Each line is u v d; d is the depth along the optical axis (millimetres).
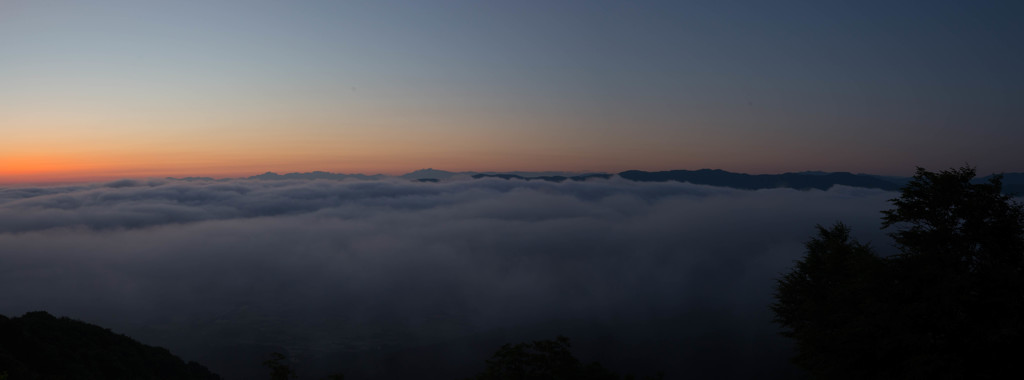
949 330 20844
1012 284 20812
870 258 25516
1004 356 20000
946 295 21312
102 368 42312
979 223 22828
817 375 25906
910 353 22062
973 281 21047
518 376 27344
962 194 23359
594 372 28031
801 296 36062
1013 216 22797
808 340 26734
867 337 23344
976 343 20281
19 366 34969
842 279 30891
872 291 23828
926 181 24984
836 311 26844
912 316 21781
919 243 24016
